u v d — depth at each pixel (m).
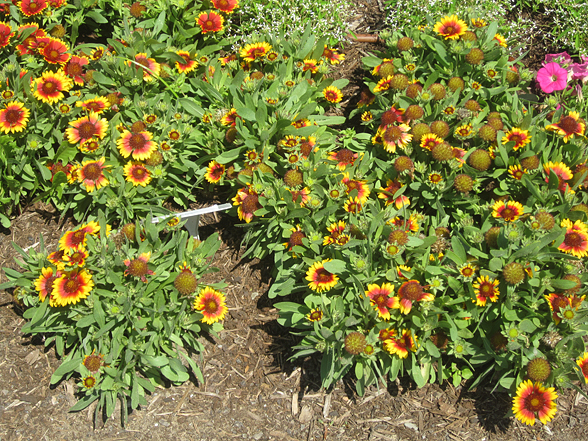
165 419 1.37
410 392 1.40
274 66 1.59
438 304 1.32
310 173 1.42
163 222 1.42
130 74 1.54
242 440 1.36
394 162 1.45
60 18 1.69
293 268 1.40
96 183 1.44
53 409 1.37
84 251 1.33
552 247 1.33
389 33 1.63
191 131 1.53
